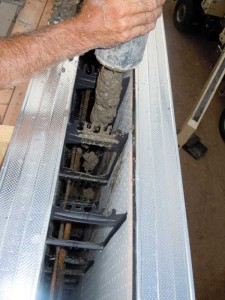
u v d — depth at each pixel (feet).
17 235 2.99
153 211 3.42
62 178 5.34
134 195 3.53
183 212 3.48
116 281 3.42
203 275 9.57
